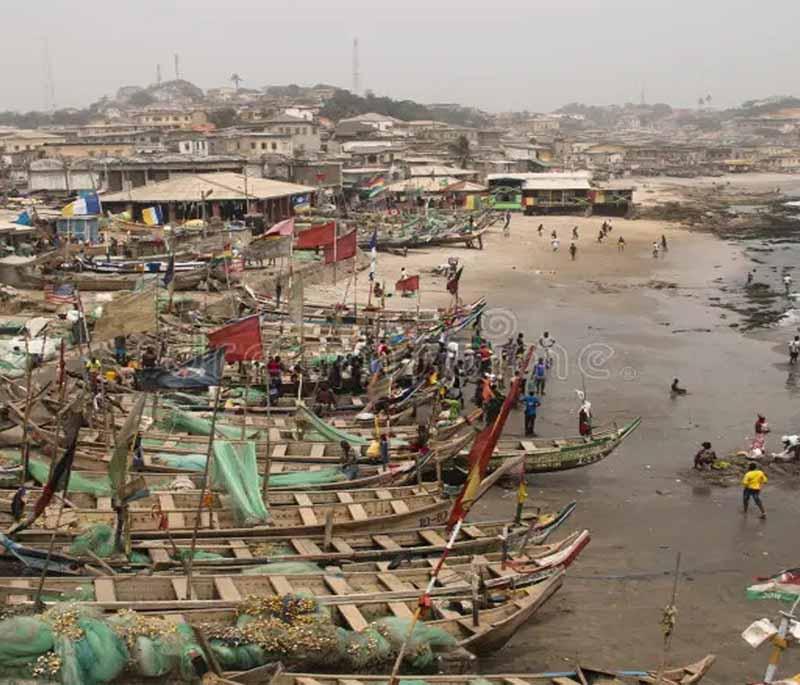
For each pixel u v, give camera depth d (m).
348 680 15.49
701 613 21.44
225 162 87.50
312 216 81.38
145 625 15.66
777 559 24.48
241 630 16.27
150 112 176.50
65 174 79.62
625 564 23.95
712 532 26.16
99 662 14.94
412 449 27.89
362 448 27.97
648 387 40.94
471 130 175.75
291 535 22.00
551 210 112.62
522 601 18.89
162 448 26.86
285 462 26.89
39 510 17.70
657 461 31.92
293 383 34.84
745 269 75.38
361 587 19.34
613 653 19.47
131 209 71.62
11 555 19.58
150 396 31.16
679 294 63.69
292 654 16.27
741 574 23.55
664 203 133.75
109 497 22.95
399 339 41.94
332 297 56.25
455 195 106.31
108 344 37.22
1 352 34.00
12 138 130.12
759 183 189.88
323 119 174.88
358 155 119.62
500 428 15.01
